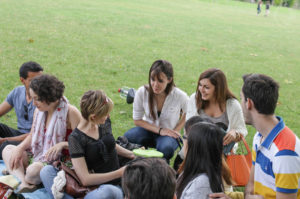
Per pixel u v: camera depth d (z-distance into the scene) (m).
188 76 9.15
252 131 6.21
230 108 3.99
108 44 11.50
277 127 2.47
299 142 2.42
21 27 12.09
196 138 2.61
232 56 12.13
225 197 2.51
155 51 11.39
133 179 2.00
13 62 8.50
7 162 3.76
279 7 40.47
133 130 4.64
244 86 2.58
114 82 8.05
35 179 3.50
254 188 2.77
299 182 2.41
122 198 3.26
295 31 20.55
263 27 20.81
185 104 4.54
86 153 3.27
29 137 3.84
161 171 2.02
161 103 4.52
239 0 41.00
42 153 3.76
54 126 3.63
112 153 3.49
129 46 11.60
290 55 13.46
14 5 16.23
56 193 3.17
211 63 10.80
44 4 17.58
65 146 3.56
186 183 2.63
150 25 15.92
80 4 19.17
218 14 24.44
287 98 8.23
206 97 3.97
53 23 13.43
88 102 3.12
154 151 3.96
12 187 3.16
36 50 9.73
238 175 3.58
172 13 21.20
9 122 5.70
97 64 9.23
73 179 3.27
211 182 2.55
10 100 4.39
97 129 3.37
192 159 2.64
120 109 6.66
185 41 13.62
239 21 22.17
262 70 10.66
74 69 8.59
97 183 3.27
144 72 9.08
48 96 3.47
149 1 25.84
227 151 3.82
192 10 24.44
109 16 16.66
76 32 12.52
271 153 2.46
